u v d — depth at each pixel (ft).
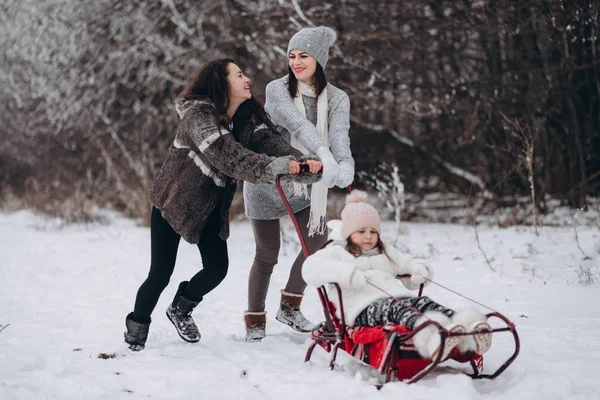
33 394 13.10
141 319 16.24
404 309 12.87
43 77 54.60
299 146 17.28
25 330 18.90
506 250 30.71
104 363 15.21
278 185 14.92
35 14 53.62
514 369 13.62
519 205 43.01
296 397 12.59
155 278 16.20
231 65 15.99
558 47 40.86
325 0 44.32
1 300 23.25
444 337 11.91
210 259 16.55
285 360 15.17
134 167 49.49
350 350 14.01
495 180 45.09
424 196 47.52
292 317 17.70
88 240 39.09
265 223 17.22
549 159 43.57
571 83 42.09
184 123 15.75
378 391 12.51
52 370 14.60
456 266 27.86
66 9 52.95
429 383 12.99
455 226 40.65
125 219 49.29
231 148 15.06
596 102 42.57
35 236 41.34
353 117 46.39
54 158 58.18
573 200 41.96
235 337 17.83
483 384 13.05
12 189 60.44
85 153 56.80
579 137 42.73
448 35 43.70
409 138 47.14
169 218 15.75
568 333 17.08
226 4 47.42
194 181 15.69
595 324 18.13
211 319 20.20
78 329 18.99
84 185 55.31
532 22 41.60
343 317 13.74
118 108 54.34
